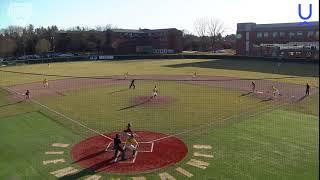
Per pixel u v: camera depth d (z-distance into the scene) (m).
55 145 24.45
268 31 111.00
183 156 22.27
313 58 89.19
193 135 26.70
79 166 20.77
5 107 37.19
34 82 58.41
